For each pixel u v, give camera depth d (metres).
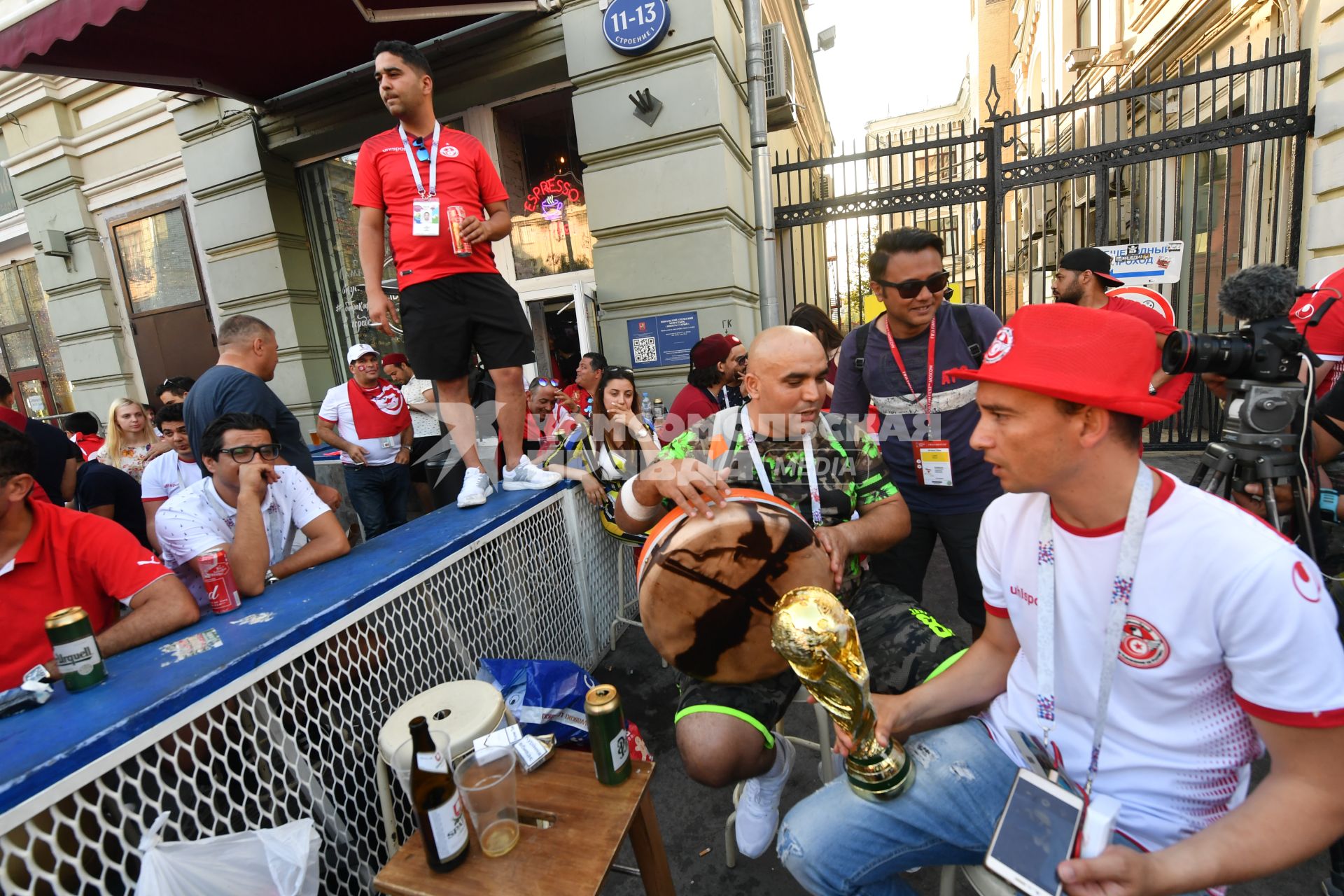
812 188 5.21
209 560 1.57
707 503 1.40
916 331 2.25
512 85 4.70
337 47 4.44
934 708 1.25
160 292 6.38
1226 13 5.06
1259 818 0.83
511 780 1.33
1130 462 0.94
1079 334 0.90
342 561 1.95
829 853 1.21
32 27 3.56
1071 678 1.06
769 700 1.52
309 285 5.75
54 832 1.01
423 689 1.89
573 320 5.20
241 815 1.30
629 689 2.82
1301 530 1.89
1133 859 0.83
